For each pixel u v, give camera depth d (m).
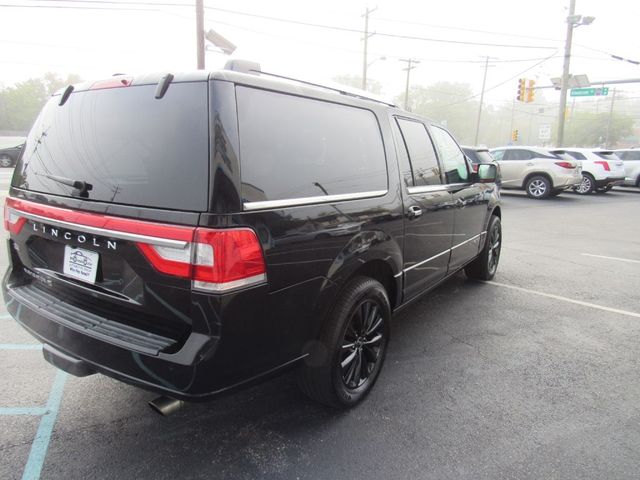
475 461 2.40
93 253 2.20
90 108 2.32
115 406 2.81
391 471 2.31
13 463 2.29
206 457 2.38
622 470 2.36
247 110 2.06
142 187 2.01
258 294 2.00
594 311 4.68
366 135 2.92
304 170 2.33
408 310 4.64
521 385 3.18
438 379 3.24
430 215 3.54
